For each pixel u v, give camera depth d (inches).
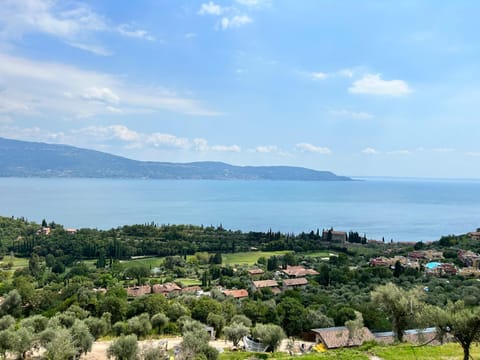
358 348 1486.2
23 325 2274.9
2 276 5585.6
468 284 3870.6
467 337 1109.7
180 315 2970.0
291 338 2618.1
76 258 7214.6
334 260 6215.6
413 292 1715.1
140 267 5831.7
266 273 5536.4
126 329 2484.0
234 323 2400.3
